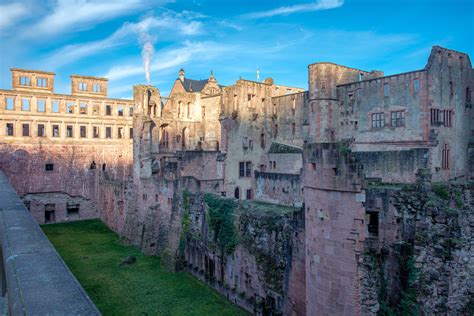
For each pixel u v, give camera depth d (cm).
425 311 1791
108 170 7325
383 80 4972
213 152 5281
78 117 7125
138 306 2911
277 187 4944
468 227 1823
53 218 6619
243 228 2997
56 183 6731
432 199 1869
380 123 5016
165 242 4281
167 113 6412
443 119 4719
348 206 1767
